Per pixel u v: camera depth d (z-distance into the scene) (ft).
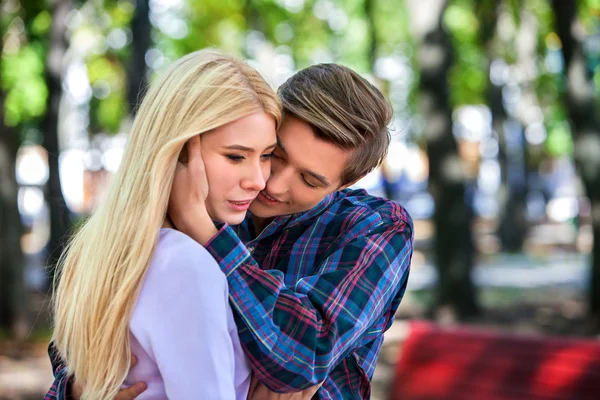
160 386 7.79
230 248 7.92
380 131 8.80
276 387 7.87
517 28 87.40
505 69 96.58
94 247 8.06
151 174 7.76
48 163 52.85
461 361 16.53
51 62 51.83
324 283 8.26
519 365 15.61
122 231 7.86
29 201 130.52
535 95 97.40
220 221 8.22
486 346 16.35
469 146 130.93
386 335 39.55
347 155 8.49
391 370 31.50
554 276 66.18
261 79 8.21
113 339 7.72
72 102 89.71
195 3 77.97
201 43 79.10
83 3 69.56
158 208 7.75
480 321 42.27
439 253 43.01
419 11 42.04
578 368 14.75
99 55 80.59
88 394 8.00
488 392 15.79
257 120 7.92
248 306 7.82
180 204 8.04
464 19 82.17
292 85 8.68
